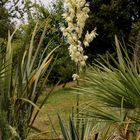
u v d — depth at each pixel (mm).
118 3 22438
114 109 4012
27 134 4668
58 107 12062
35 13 15500
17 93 4660
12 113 4602
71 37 4848
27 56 4758
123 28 23047
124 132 4398
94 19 22594
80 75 4562
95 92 3961
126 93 3840
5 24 16469
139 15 23094
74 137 4582
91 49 23016
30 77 4715
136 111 3926
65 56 14180
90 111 4035
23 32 12844
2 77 4609
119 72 3889
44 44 13625
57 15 15086
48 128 9148
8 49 4766
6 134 4402
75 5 4824
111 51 22766
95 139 4543
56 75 15188
